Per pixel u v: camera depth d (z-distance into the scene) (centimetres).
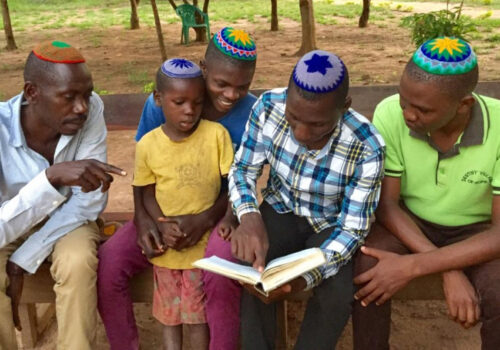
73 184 208
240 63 227
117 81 873
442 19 596
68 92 207
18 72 970
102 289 224
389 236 226
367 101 389
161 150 232
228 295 214
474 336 285
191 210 233
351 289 208
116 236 234
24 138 225
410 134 220
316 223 226
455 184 220
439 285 223
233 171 228
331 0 1864
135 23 1418
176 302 230
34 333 289
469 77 192
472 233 229
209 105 246
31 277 237
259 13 1625
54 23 1580
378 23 1380
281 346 267
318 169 214
